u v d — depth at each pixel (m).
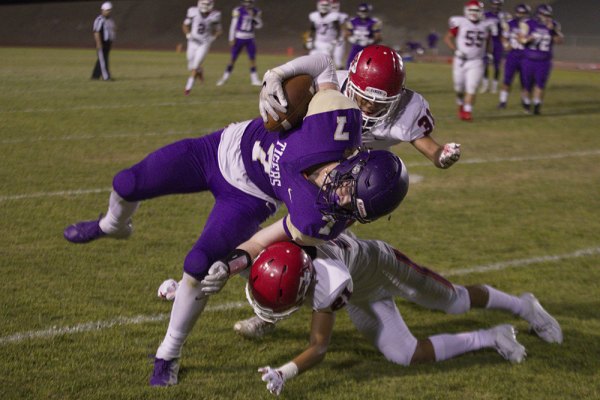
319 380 5.76
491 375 5.94
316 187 4.97
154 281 7.70
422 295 6.12
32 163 12.95
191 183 5.84
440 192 12.09
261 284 4.82
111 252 8.55
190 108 19.84
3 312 6.73
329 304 5.10
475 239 9.66
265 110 5.21
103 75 27.16
